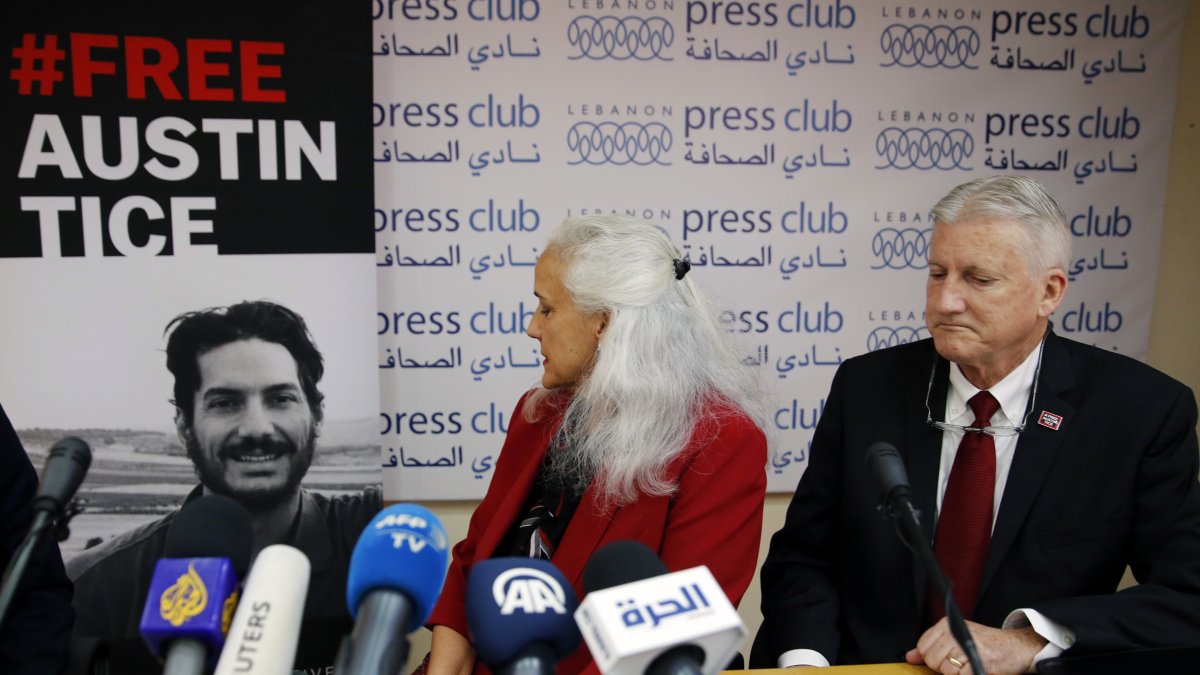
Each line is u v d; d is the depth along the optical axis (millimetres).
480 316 2498
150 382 2193
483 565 821
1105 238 2623
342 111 2201
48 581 1357
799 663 1501
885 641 1568
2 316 2117
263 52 2158
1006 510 1496
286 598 749
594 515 1407
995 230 1376
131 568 2221
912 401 1628
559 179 2469
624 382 1358
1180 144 2662
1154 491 1466
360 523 2312
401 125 2412
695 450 1388
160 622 714
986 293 1395
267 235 2207
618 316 1379
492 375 2521
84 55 2092
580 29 2420
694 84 2467
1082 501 1486
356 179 2230
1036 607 1355
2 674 1233
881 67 2510
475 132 2430
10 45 2062
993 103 2553
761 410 1570
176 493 2229
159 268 2172
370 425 2305
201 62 2137
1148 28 2559
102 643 1378
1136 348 2674
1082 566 1480
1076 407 1521
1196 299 2719
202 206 2174
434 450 2533
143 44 2111
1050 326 1634
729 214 2523
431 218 2453
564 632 775
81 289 2143
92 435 2182
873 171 2547
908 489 1028
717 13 2447
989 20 2520
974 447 1537
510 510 1504
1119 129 2592
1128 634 1323
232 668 689
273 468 2264
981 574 1506
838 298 2586
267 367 2240
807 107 2506
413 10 2375
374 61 2379
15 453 1374
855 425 1666
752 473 1394
